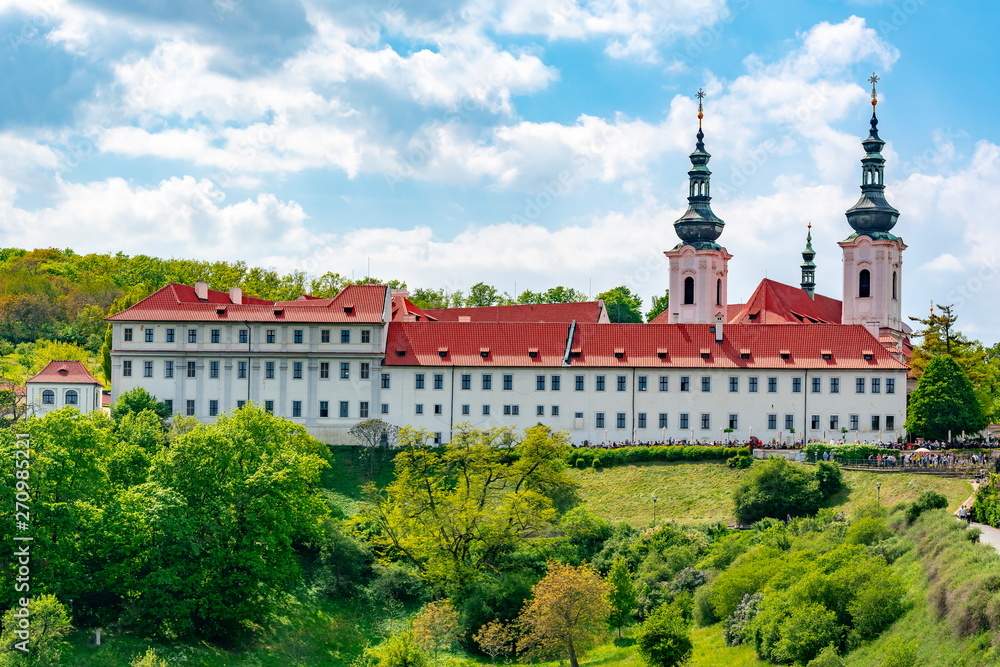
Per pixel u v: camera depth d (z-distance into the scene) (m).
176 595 108.00
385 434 162.25
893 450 149.12
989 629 85.50
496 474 136.38
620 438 167.62
